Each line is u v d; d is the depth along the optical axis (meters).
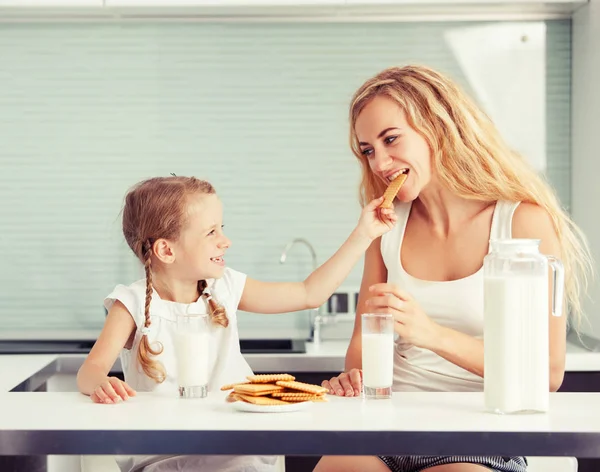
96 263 3.35
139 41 3.33
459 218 1.77
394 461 1.56
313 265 3.33
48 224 3.35
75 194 3.34
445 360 1.69
